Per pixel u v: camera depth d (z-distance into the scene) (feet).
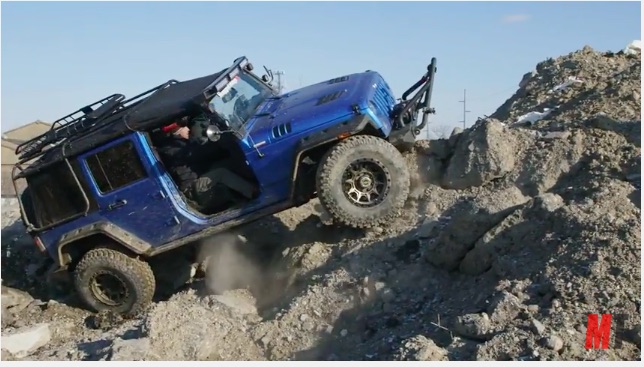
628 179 24.73
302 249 27.68
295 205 27.73
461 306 21.43
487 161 27.78
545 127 30.09
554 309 18.72
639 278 18.90
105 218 29.19
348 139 26.40
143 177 28.50
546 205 22.63
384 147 26.12
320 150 27.40
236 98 28.40
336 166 26.03
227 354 23.50
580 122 29.30
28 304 32.14
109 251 29.43
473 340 19.15
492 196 24.80
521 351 17.67
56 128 30.86
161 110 27.81
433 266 24.12
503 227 22.77
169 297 30.66
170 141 28.91
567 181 26.61
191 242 28.99
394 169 26.17
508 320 19.15
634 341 17.51
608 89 31.96
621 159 26.18
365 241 26.45
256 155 27.07
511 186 26.68
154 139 29.01
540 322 18.35
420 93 28.09
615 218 21.39
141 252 28.91
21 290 34.42
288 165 26.96
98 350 24.56
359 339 22.58
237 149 27.94
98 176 28.99
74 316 30.83
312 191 27.71
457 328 19.47
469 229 23.56
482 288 21.72
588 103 31.32
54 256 30.27
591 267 19.52
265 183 27.37
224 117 26.99
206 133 26.37
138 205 28.76
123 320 29.37
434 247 24.02
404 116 28.17
